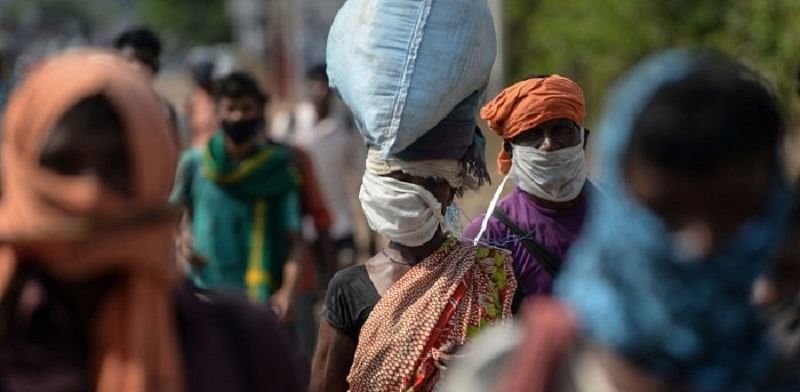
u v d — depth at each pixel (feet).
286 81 128.26
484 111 29.58
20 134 16.22
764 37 66.54
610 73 84.23
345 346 26.11
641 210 14.67
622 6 81.97
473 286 25.49
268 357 17.67
